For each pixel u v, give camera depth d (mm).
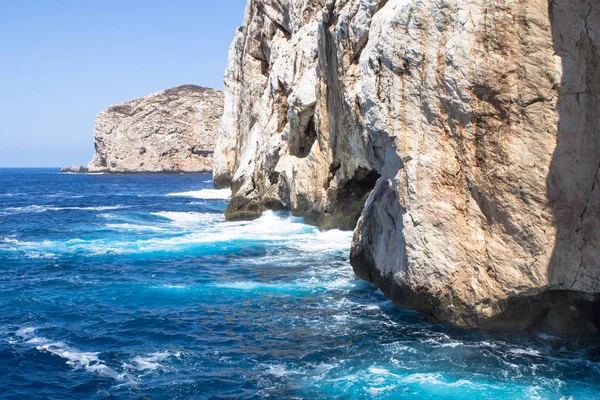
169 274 20625
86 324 15062
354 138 24016
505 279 11945
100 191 73875
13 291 18438
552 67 11258
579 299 12398
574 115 11227
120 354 12992
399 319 14414
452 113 12219
